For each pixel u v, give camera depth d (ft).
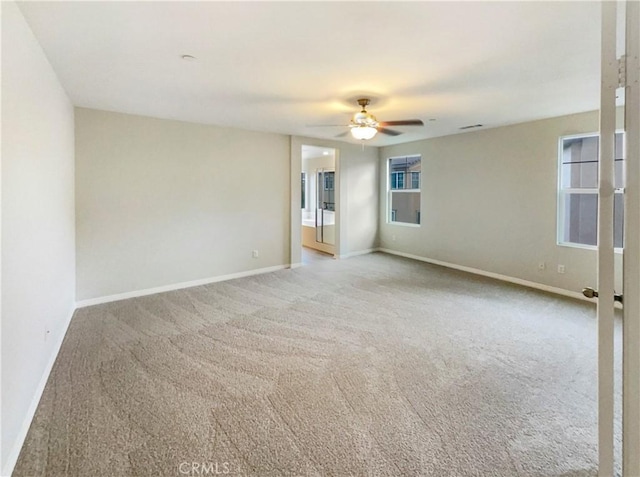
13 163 6.12
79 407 7.06
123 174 14.23
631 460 4.35
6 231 5.68
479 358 9.17
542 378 8.19
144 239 14.92
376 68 9.21
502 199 17.24
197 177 16.28
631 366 4.30
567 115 14.53
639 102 4.12
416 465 5.58
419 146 21.56
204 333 10.82
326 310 12.91
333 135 19.49
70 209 12.21
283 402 7.25
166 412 6.90
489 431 6.37
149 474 5.41
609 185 4.44
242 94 11.48
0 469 5.23
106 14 6.63
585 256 14.37
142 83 10.46
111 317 12.24
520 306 13.32
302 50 8.15
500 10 6.43
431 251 21.27
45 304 8.25
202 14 6.57
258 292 15.29
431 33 7.31
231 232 17.65
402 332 10.86
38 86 7.86
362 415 6.82
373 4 6.24
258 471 5.47
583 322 11.69
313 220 28.84
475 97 11.85
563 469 5.49
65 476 5.37
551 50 8.16
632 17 4.13
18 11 6.45
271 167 18.90
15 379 5.95
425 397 7.43
